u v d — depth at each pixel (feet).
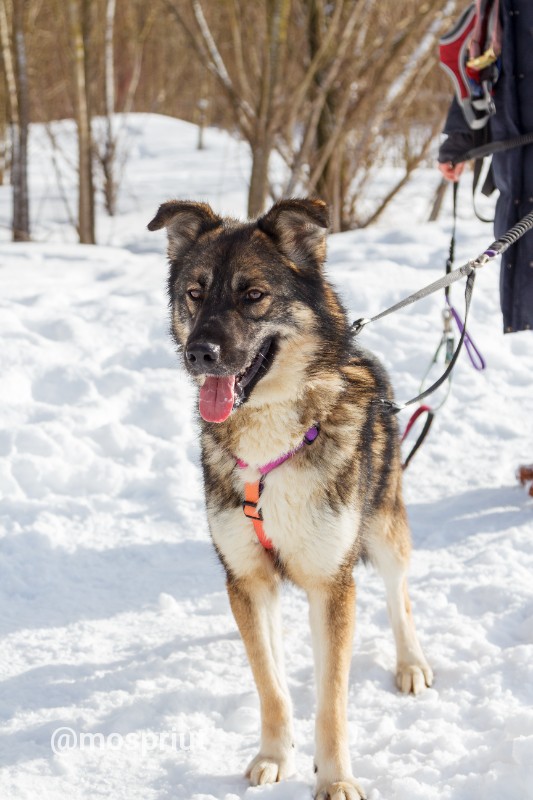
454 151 16.24
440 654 11.81
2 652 12.30
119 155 67.56
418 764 9.36
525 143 14.64
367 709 10.78
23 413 19.02
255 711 10.68
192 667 11.80
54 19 53.52
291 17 36.22
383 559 11.77
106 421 19.35
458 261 27.55
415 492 17.79
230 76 40.60
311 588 10.08
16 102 40.50
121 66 75.31
